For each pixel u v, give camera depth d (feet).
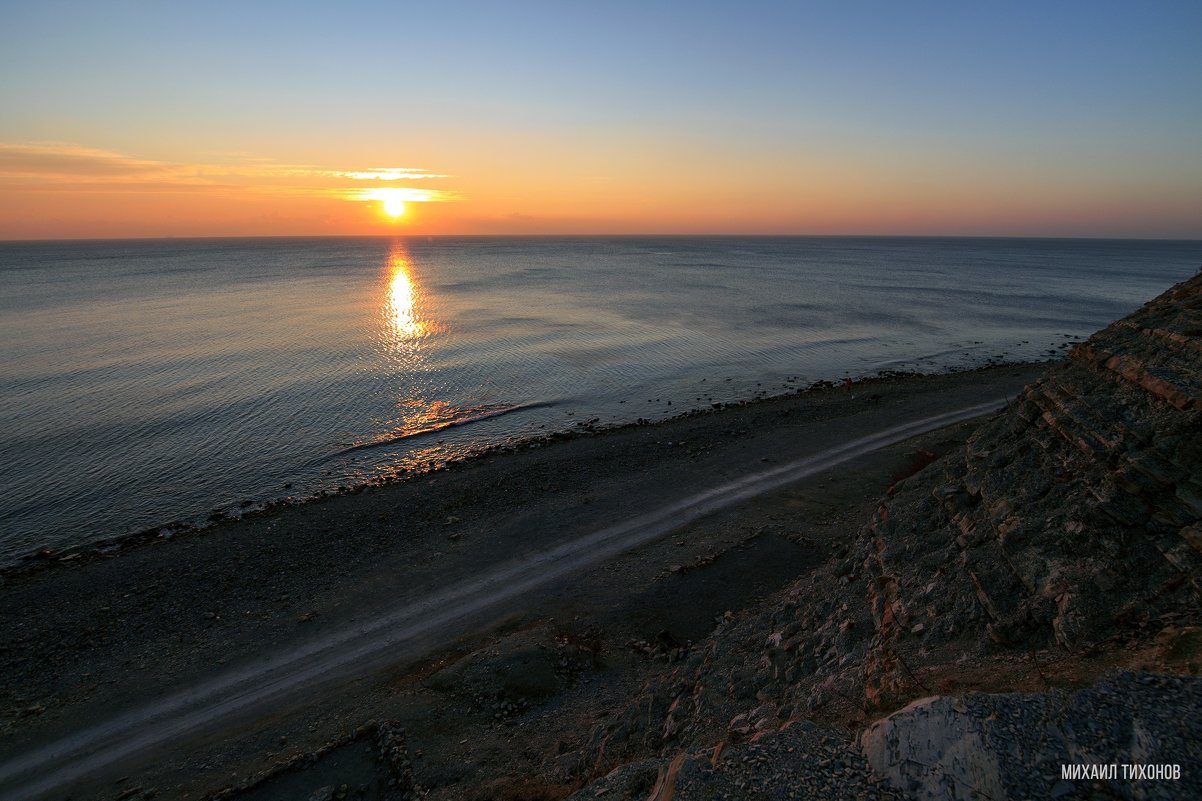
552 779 40.60
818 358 191.52
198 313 268.00
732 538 77.25
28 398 141.18
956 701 26.00
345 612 66.85
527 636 58.39
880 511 52.70
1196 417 33.42
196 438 121.19
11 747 49.85
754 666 44.42
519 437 125.90
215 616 66.74
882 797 24.20
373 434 126.11
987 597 34.88
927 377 160.04
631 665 55.47
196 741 49.80
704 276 476.54
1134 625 28.43
